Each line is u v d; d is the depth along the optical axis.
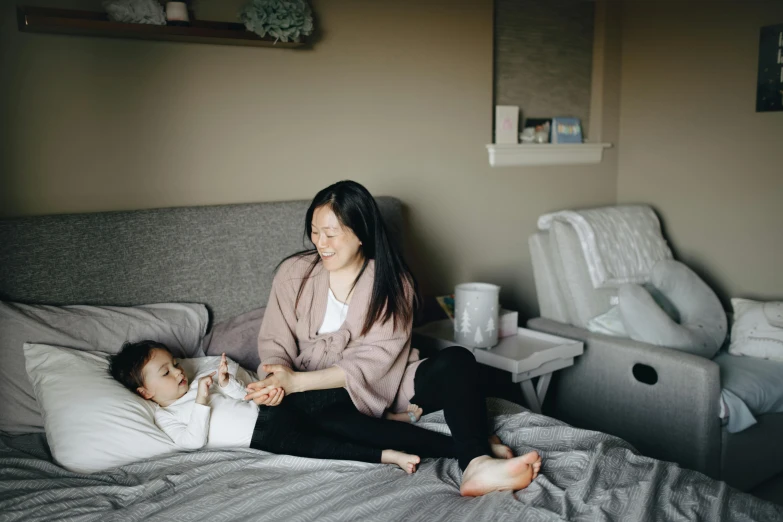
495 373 2.90
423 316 2.73
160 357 1.64
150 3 1.87
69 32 1.83
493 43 2.85
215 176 2.15
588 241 2.62
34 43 1.81
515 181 2.97
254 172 2.23
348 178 2.45
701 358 2.11
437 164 2.70
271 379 1.59
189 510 1.26
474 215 2.85
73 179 1.91
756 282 2.91
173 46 2.02
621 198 3.39
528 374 2.14
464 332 2.22
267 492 1.32
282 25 2.05
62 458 1.46
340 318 1.83
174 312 1.91
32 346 1.63
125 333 1.78
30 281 1.74
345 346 1.78
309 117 2.33
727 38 2.88
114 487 1.35
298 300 1.83
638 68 3.24
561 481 1.38
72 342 1.69
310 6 2.27
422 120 2.62
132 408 1.54
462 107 2.73
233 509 1.27
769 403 2.19
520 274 3.07
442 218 2.75
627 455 1.48
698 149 3.05
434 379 1.70
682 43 3.05
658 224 3.01
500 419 1.73
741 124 2.88
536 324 2.64
